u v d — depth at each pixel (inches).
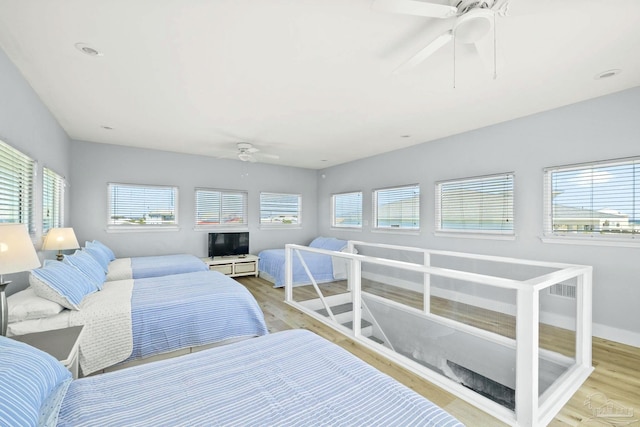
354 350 111.2
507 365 97.0
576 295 92.9
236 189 246.1
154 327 92.2
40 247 120.6
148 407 42.1
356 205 243.9
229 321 104.2
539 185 134.4
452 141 170.9
